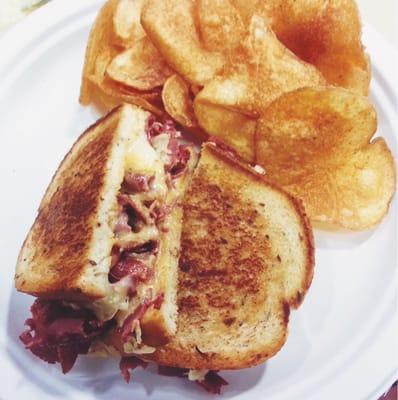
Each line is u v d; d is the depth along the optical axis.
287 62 0.30
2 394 0.26
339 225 0.29
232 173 0.30
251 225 0.29
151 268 0.27
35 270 0.27
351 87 0.31
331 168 0.30
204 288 0.27
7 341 0.27
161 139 0.30
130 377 0.27
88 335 0.26
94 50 0.32
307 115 0.28
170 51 0.31
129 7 0.33
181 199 0.29
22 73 0.34
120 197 0.27
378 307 0.28
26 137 0.33
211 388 0.26
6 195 0.31
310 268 0.27
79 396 0.26
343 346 0.27
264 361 0.26
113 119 0.29
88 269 0.25
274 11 0.31
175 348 0.26
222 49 0.31
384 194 0.30
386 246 0.30
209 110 0.30
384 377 0.26
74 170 0.29
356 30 0.30
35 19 0.35
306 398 0.26
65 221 0.27
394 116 0.33
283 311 0.27
